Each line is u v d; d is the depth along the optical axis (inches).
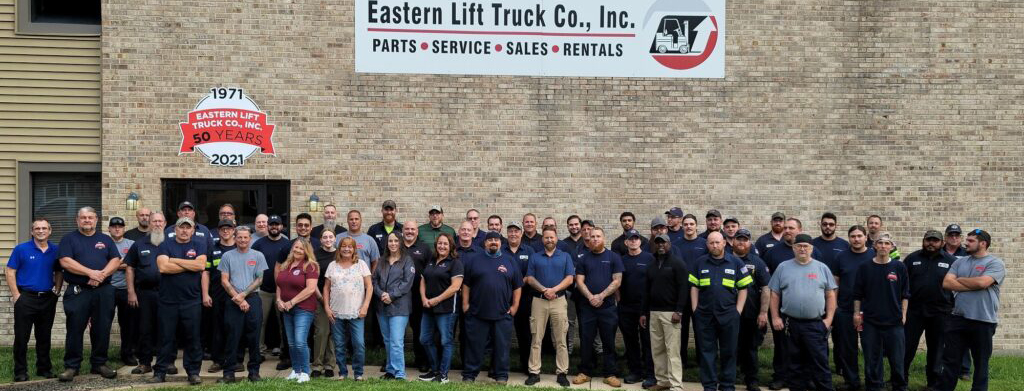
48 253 414.6
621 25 519.5
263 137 505.4
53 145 506.0
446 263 425.1
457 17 513.3
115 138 496.4
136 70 498.6
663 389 420.5
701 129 521.7
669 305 417.1
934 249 428.1
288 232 508.7
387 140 511.2
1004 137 527.8
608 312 427.8
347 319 410.3
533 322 430.0
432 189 512.7
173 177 500.1
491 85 515.5
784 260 449.7
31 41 505.0
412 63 512.4
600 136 519.2
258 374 414.3
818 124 524.7
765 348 515.2
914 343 433.4
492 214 514.9
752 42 524.4
